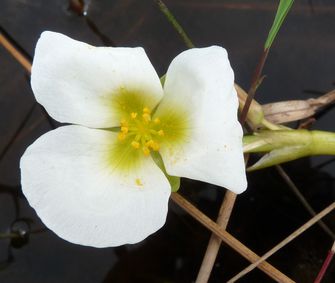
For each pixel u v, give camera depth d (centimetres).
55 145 13
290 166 16
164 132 14
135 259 16
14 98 16
